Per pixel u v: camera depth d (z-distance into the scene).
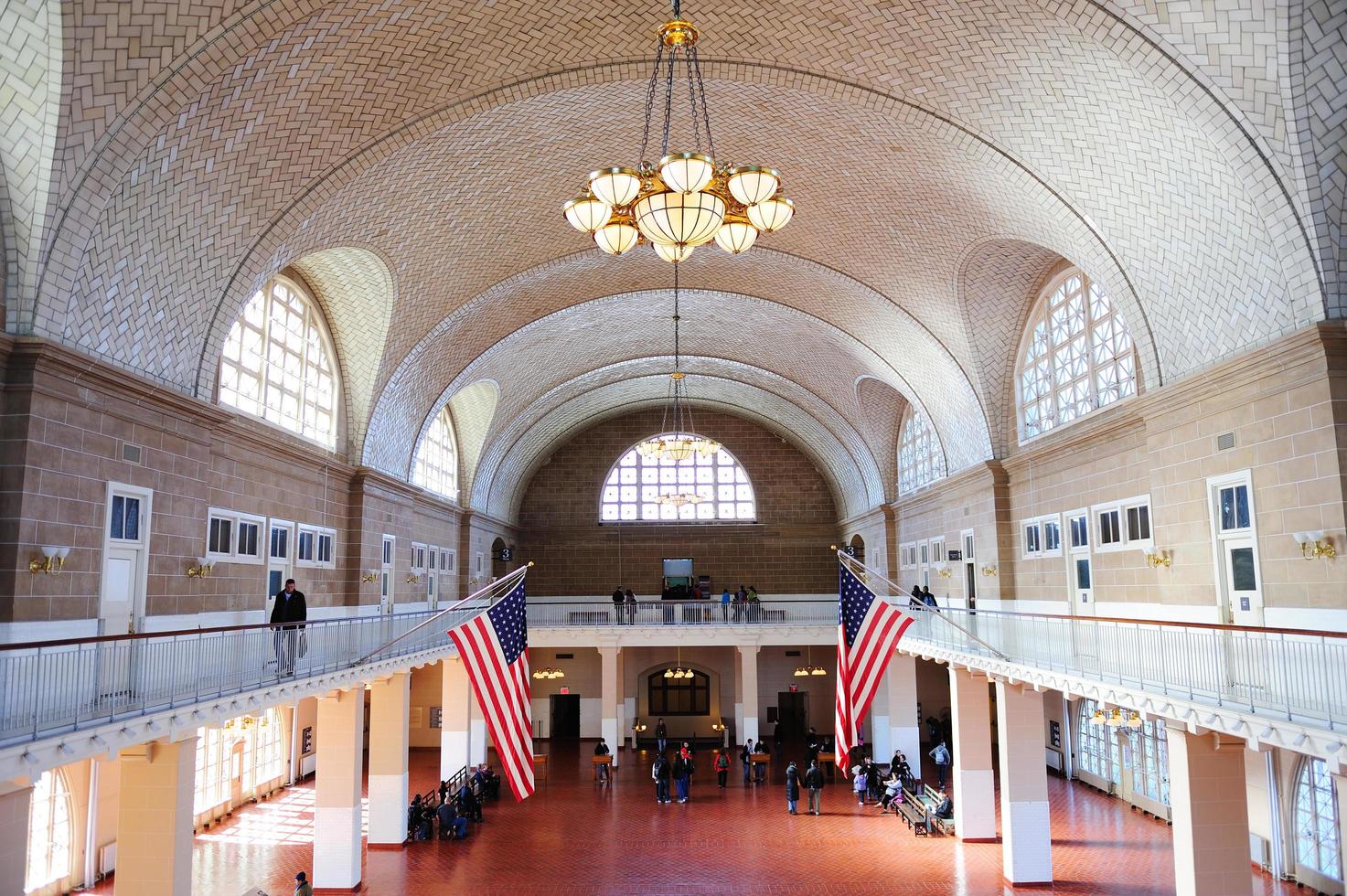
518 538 38.00
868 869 17.25
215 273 13.35
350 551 20.59
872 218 18.41
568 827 21.00
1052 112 12.65
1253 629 9.59
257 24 10.55
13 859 8.70
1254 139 10.62
